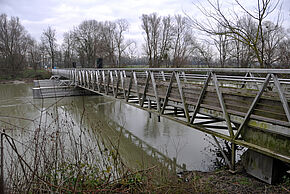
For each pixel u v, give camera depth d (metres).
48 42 39.31
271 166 3.21
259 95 3.03
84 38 35.50
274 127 2.92
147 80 6.38
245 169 3.72
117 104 14.16
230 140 3.61
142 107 6.63
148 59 27.91
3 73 32.31
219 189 3.12
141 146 6.48
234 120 3.63
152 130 8.10
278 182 3.25
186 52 21.53
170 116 5.38
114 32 32.88
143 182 2.54
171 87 5.35
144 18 25.52
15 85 28.97
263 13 4.73
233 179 3.49
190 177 3.71
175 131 7.84
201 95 4.25
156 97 5.82
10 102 15.55
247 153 3.68
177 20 23.31
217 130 7.29
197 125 4.51
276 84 2.72
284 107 2.66
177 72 4.84
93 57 35.31
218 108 3.83
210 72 3.93
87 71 13.27
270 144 3.08
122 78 7.83
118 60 32.97
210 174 3.88
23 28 38.44
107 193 2.36
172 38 24.64
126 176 2.56
